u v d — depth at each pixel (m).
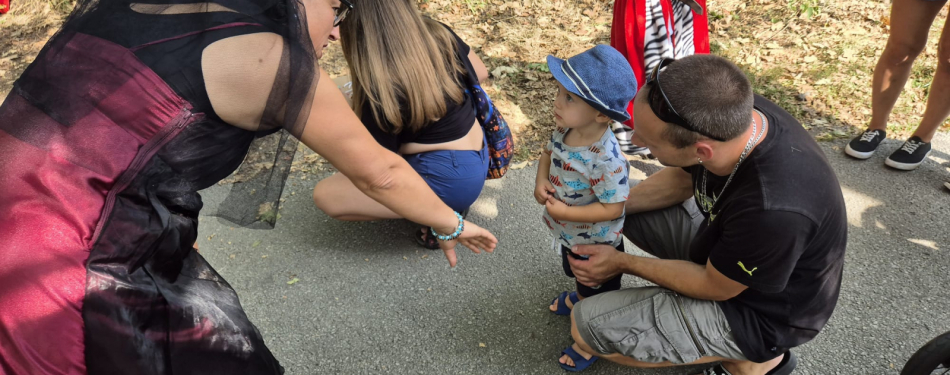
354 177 1.41
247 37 1.13
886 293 2.44
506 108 3.74
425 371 2.21
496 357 2.25
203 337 1.30
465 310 2.45
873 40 4.23
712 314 1.76
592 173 1.83
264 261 2.70
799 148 1.52
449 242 1.75
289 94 1.16
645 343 1.82
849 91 3.75
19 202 1.07
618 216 1.91
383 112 2.17
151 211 1.18
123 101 1.09
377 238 2.82
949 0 4.37
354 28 2.08
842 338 2.26
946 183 2.98
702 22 2.92
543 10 4.94
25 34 4.95
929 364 1.75
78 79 1.12
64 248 1.08
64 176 1.08
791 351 2.20
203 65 1.11
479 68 2.74
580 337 1.95
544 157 2.08
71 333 1.09
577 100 1.74
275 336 2.35
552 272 2.62
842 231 1.58
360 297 2.52
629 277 2.54
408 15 2.10
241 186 1.38
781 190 1.46
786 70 4.02
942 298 2.41
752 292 1.71
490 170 2.80
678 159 1.60
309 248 2.77
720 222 1.66
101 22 1.17
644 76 3.01
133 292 1.17
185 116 1.12
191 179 1.22
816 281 1.63
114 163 1.10
